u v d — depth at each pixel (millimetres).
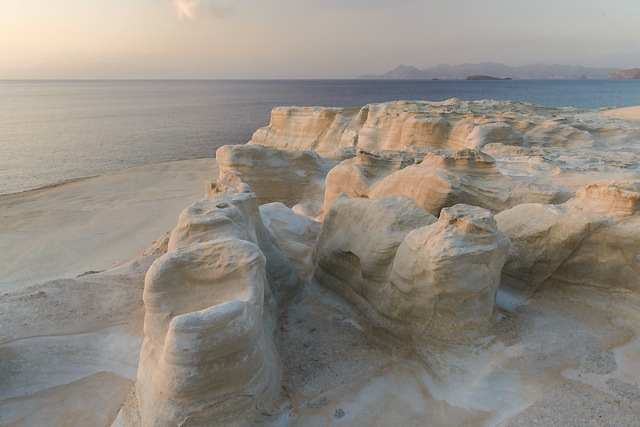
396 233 9641
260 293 7547
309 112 41500
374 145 33250
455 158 14539
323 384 8102
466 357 7848
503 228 10773
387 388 7902
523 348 7855
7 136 66188
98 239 24047
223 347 6410
